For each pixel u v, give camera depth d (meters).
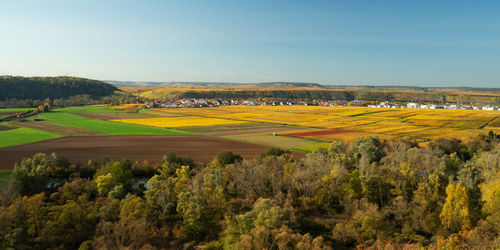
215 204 55.41
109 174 67.00
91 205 55.28
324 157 82.06
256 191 65.75
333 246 46.97
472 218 49.94
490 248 40.75
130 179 73.94
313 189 64.06
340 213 60.56
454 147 108.31
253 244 40.94
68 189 63.97
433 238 48.44
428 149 84.69
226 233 47.00
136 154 105.25
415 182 65.94
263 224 45.03
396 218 54.31
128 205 52.56
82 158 98.62
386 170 69.81
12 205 48.06
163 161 86.31
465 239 44.81
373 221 50.03
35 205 48.19
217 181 64.62
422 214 54.09
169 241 48.22
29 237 43.28
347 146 99.69
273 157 82.25
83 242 42.06
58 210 48.19
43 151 108.06
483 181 62.50
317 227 54.22
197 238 50.31
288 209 52.62
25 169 71.06
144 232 44.78
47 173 74.19
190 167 84.56
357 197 63.06
